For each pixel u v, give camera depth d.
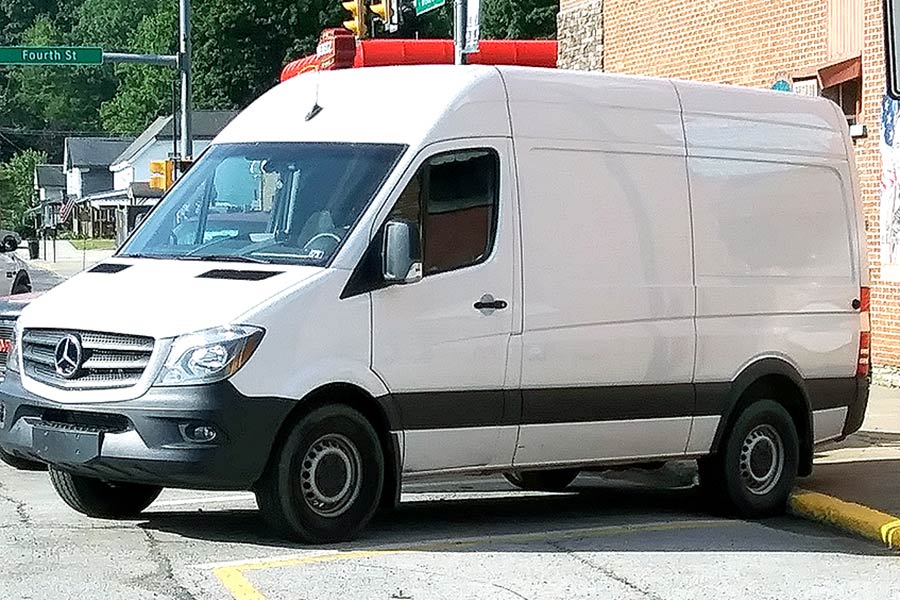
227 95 80.44
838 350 11.69
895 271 18.25
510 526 10.52
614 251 10.31
